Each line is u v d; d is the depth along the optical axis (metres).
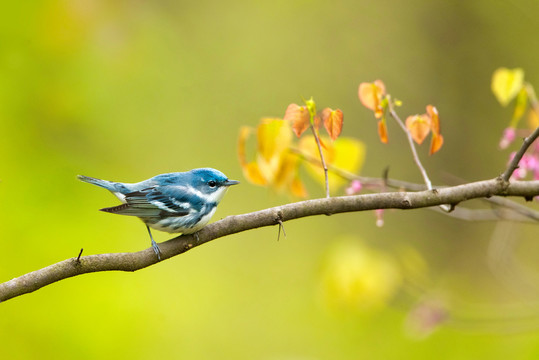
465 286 15.48
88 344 12.63
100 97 14.45
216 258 16.34
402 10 17.30
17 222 13.16
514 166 6.36
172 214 7.21
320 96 16.94
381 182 7.72
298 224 17.27
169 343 13.60
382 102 6.54
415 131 6.61
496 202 8.03
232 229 6.27
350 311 10.06
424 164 16.89
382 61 17.17
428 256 16.44
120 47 12.67
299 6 17.34
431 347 13.59
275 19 17.38
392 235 16.92
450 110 16.81
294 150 7.57
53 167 14.01
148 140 15.50
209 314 14.73
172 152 15.76
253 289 15.61
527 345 12.98
